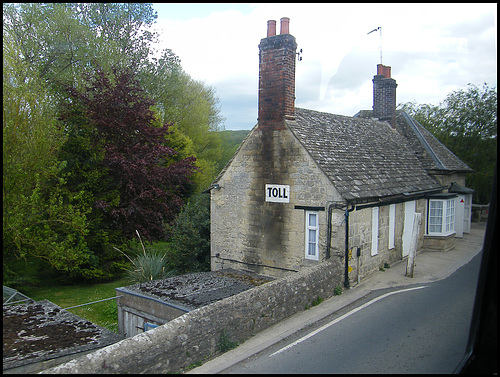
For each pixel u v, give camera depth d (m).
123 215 15.82
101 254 15.37
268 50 11.95
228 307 6.77
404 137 18.55
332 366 5.73
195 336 6.08
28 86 12.55
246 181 12.74
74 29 18.66
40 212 12.86
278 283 8.12
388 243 12.66
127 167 15.26
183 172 17.94
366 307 8.46
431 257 13.10
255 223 12.53
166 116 31.20
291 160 11.54
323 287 9.43
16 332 7.42
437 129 15.40
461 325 6.06
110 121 15.73
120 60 21.56
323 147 11.98
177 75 31.77
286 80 11.70
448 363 5.24
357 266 10.72
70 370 4.62
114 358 5.01
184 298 9.24
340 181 10.80
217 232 13.67
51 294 13.54
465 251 12.84
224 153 39.22
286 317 8.12
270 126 12.02
